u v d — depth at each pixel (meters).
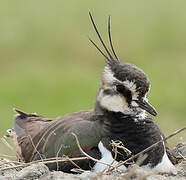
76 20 31.19
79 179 9.81
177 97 22.97
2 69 26.83
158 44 29.17
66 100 22.84
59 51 28.58
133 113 10.82
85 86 24.11
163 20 31.83
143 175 9.41
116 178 9.79
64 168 10.66
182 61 27.09
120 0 33.91
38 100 22.97
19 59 27.94
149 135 10.70
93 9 32.34
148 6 33.53
